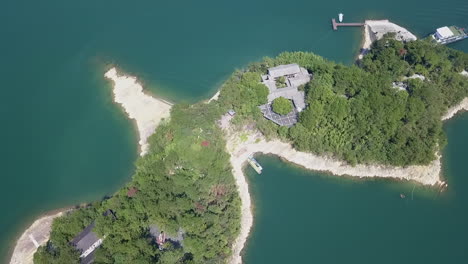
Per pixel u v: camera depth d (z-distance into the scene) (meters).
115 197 199.62
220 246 190.88
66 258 175.25
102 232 184.00
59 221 192.75
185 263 180.25
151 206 190.88
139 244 180.75
